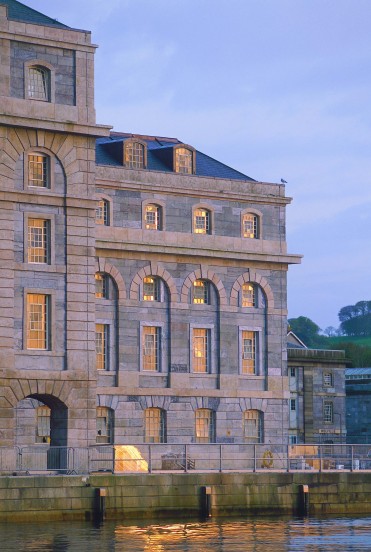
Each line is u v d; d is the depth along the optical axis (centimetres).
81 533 8912
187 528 9338
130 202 12662
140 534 8931
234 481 10169
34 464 11150
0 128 10431
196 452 12738
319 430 16812
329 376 17000
